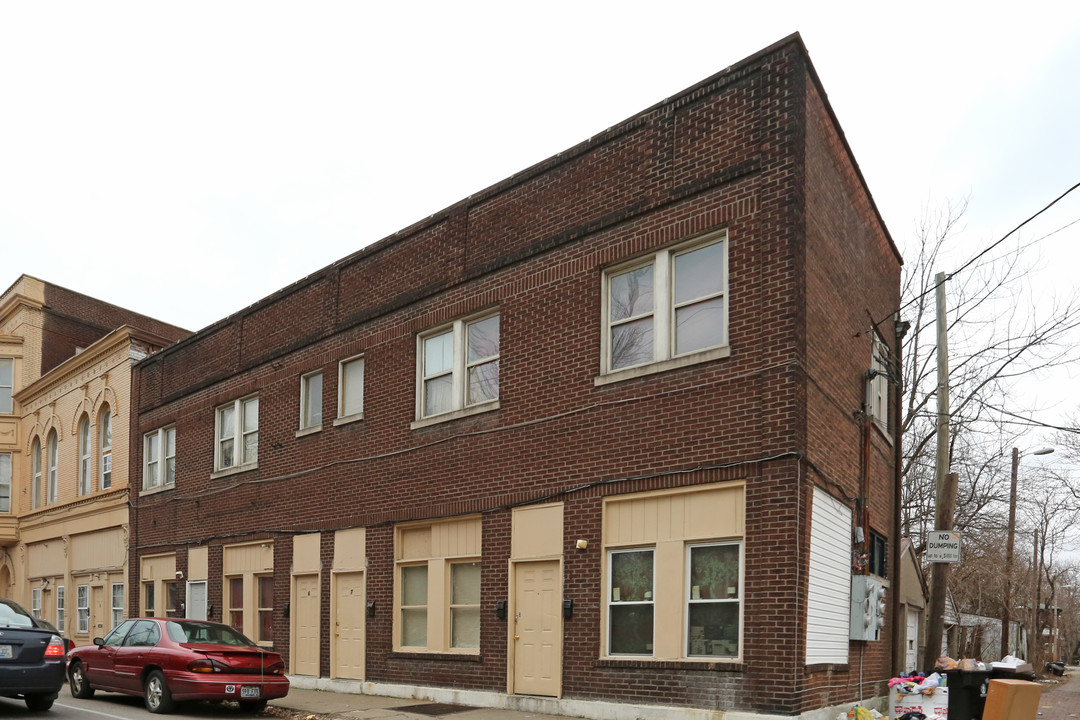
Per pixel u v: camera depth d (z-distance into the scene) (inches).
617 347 520.1
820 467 470.0
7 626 493.7
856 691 529.3
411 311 656.4
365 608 651.5
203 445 881.5
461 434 597.9
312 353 748.6
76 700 596.4
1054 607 2353.6
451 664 576.4
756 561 435.2
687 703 447.2
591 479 512.1
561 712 499.5
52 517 1199.6
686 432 472.4
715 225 477.1
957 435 1049.5
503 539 556.1
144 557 962.1
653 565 481.1
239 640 572.7
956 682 481.7
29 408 1321.4
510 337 577.3
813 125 485.4
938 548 544.4
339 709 550.3
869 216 631.8
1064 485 1302.9
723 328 471.5
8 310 1374.3
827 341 499.5
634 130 524.7
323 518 706.2
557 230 558.6
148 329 1460.4
